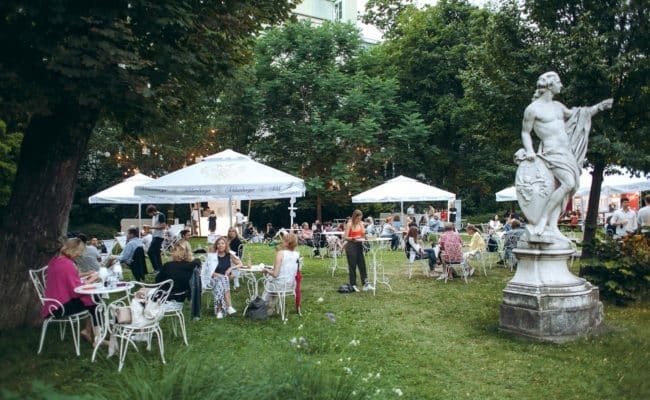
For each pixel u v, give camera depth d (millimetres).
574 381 5215
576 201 28828
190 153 26516
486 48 12570
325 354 6031
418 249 12031
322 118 27797
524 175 7254
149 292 5727
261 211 31516
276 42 28234
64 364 5531
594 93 10656
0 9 5926
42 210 7152
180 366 4148
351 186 27141
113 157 26078
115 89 6168
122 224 22938
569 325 6715
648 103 10750
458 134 28156
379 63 30516
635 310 8359
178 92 8648
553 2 11211
